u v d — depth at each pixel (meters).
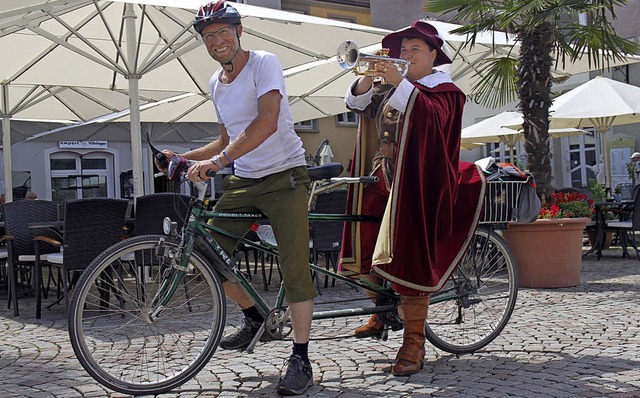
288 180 3.67
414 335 4.00
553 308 5.97
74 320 3.49
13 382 4.08
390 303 4.12
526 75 8.27
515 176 4.37
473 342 4.45
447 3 8.82
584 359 4.21
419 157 3.67
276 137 3.67
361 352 4.53
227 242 3.78
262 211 3.72
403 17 20.66
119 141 20.23
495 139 15.97
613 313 5.67
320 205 7.27
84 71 9.82
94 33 9.16
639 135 19.14
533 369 4.01
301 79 11.15
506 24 7.91
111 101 11.75
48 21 8.72
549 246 7.14
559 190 12.12
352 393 3.61
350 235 4.16
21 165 19.08
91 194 20.03
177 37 8.65
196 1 8.03
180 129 17.48
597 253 10.09
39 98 11.30
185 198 3.87
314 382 3.83
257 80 3.62
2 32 8.38
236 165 3.79
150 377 3.61
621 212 10.37
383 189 4.06
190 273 3.69
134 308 3.65
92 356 3.53
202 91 10.71
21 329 5.90
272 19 8.29
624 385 3.64
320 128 22.84
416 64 4.00
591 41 8.70
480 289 4.47
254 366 4.23
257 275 8.90
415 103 3.64
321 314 3.88
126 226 7.02
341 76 11.17
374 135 4.19
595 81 12.41
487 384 3.72
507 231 7.29
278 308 3.80
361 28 8.92
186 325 3.70
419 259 3.74
